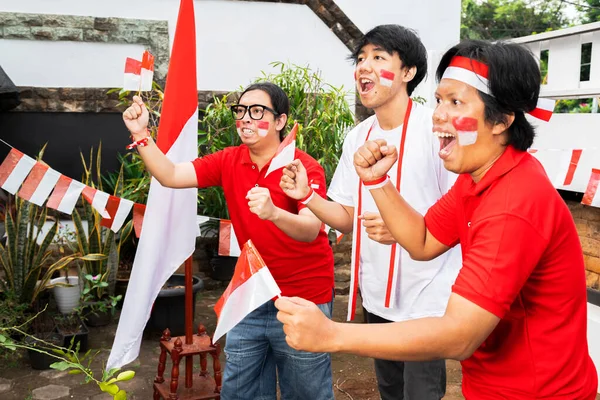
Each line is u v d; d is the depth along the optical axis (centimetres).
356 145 287
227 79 604
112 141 575
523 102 151
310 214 263
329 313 289
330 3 614
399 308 279
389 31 260
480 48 152
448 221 183
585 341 164
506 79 149
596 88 396
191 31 303
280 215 242
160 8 577
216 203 567
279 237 272
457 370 434
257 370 290
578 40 418
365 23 630
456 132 155
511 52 150
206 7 593
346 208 289
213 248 595
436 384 271
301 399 287
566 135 413
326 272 285
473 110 153
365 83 266
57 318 466
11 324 448
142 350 463
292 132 239
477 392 169
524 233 145
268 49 612
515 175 152
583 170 392
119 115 574
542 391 158
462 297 142
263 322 280
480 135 154
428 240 187
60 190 396
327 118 533
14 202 511
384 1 633
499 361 162
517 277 144
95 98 566
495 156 157
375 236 211
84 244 502
